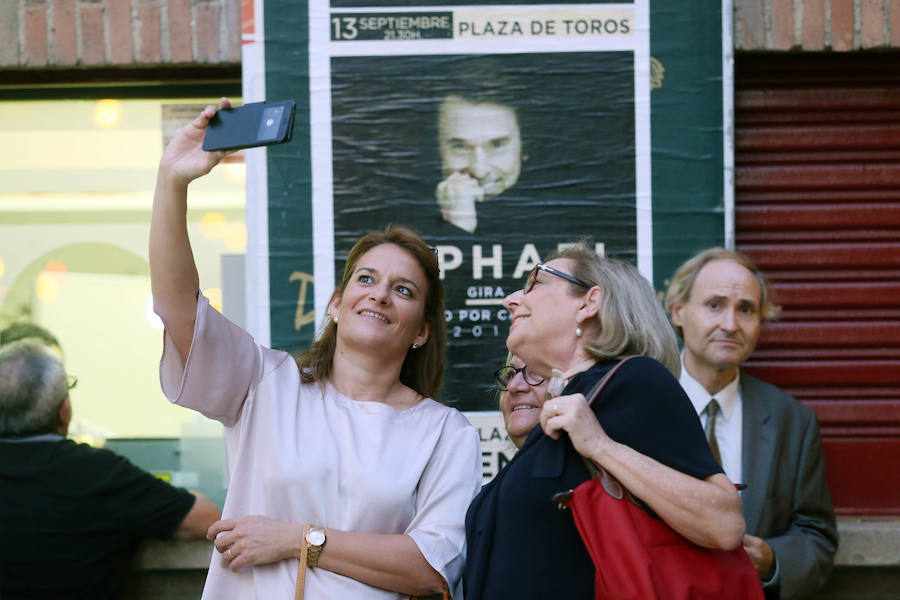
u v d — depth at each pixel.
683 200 3.93
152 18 4.10
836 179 4.27
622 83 3.96
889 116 4.27
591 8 3.96
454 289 3.97
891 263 4.25
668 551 2.09
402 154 3.96
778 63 4.27
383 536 2.48
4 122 4.27
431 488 2.61
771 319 3.81
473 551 2.35
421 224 3.96
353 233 3.95
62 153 4.27
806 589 3.61
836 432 4.23
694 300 3.68
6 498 3.41
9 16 4.10
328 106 3.95
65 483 3.44
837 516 4.20
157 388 4.21
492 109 3.97
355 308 2.71
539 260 3.96
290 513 2.52
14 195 4.26
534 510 2.23
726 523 2.08
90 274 4.26
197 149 2.41
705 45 3.94
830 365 4.22
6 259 4.25
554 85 3.96
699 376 3.78
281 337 3.93
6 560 3.38
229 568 2.52
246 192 3.95
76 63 4.10
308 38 3.95
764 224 4.27
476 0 3.96
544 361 2.46
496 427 3.94
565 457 2.24
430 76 3.97
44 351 3.56
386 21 3.96
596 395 2.23
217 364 2.55
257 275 3.93
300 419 2.61
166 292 2.47
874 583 4.14
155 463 4.17
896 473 4.20
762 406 3.83
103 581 3.48
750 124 4.29
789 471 3.78
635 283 2.44
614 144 3.95
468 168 3.97
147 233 4.26
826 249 4.26
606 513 2.09
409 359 2.93
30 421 3.46
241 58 4.10
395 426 2.67
